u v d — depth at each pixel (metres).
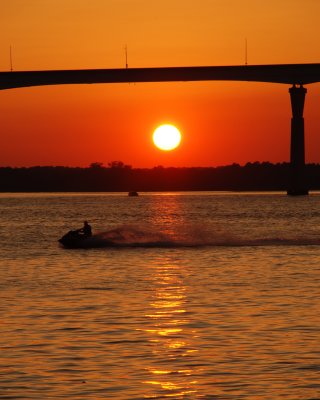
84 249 156.62
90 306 80.12
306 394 48.59
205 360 56.66
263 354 58.19
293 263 126.12
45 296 87.94
